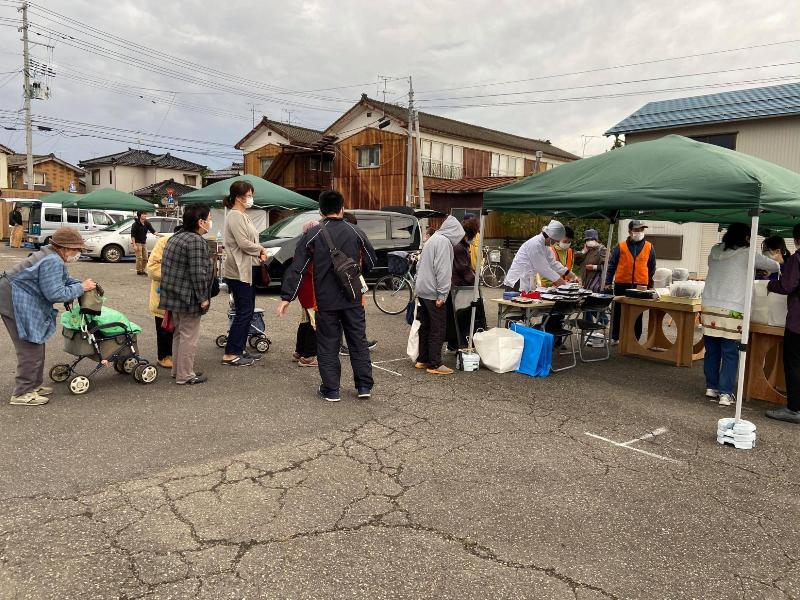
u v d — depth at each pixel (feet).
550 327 23.77
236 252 19.39
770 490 12.07
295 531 9.83
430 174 93.66
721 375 17.93
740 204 14.85
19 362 15.30
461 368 21.01
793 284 15.80
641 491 11.82
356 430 14.57
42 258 14.75
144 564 8.77
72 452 12.67
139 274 49.85
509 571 8.93
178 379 17.78
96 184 150.61
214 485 11.37
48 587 8.15
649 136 50.88
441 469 12.50
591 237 29.01
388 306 32.86
